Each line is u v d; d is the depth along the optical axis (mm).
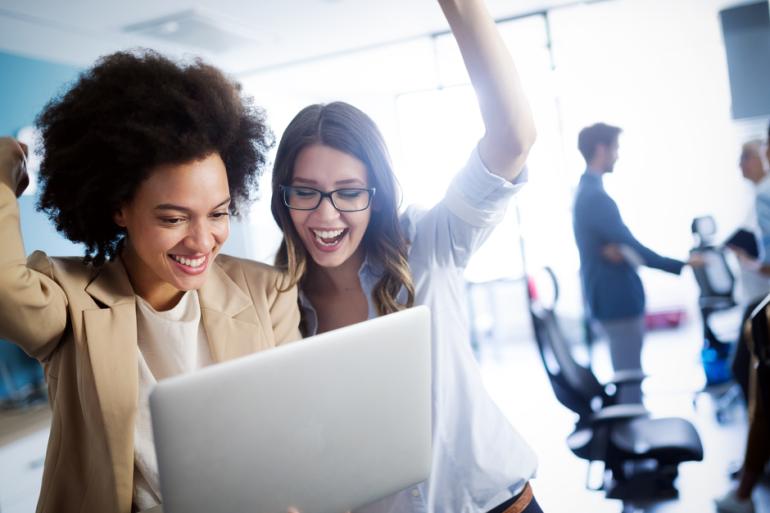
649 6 4508
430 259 1243
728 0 4402
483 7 994
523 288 5719
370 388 823
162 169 846
